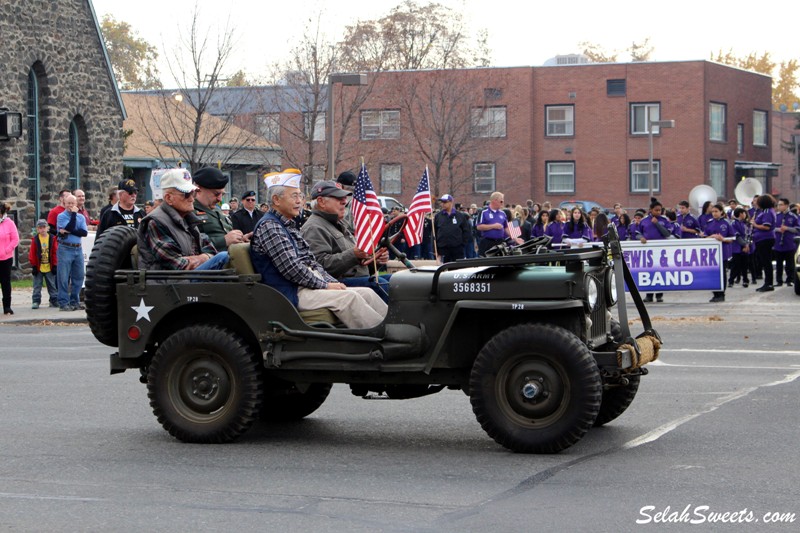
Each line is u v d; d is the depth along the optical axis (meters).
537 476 7.89
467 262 8.64
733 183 66.12
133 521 6.84
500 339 8.53
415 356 8.85
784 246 29.09
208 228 12.09
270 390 9.66
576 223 24.45
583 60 65.25
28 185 34.91
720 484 7.59
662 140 62.41
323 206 10.54
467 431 9.79
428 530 6.57
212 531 6.60
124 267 9.78
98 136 38.22
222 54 38.62
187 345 9.19
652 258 23.95
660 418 10.15
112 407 11.18
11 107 33.88
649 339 9.30
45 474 8.14
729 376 12.83
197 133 37.75
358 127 51.47
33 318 21.20
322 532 6.55
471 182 59.00
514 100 61.75
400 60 56.34
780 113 95.69
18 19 34.22
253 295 9.12
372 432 9.78
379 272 11.26
